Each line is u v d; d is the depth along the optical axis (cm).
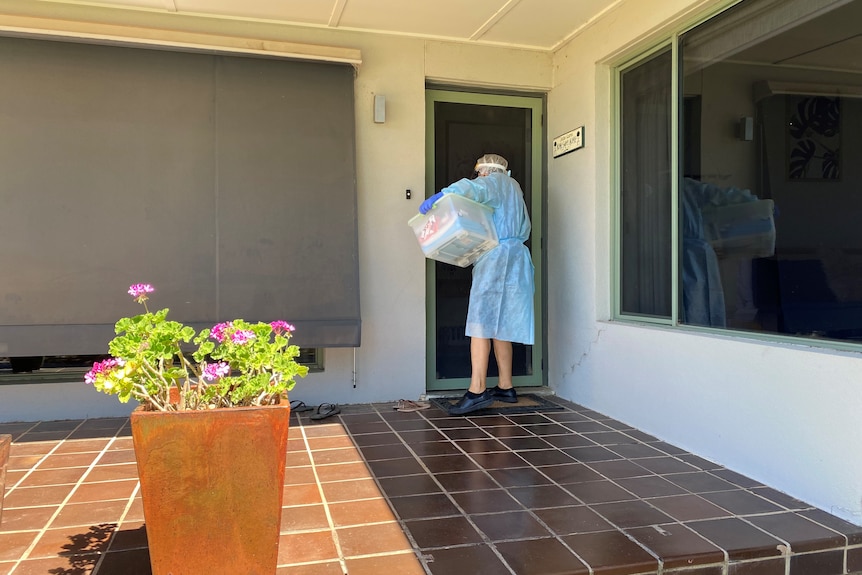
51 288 370
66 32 371
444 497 267
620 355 392
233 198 400
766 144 303
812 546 226
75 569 206
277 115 411
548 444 346
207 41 396
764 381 283
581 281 440
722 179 331
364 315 443
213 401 188
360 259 441
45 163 372
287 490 274
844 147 263
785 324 292
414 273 452
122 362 178
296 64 416
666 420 349
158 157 390
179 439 171
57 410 392
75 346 371
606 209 423
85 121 379
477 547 221
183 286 389
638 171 400
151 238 386
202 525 174
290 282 406
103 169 381
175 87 395
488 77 466
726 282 328
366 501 262
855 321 258
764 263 303
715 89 336
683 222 361
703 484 284
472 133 479
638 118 400
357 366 442
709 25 341
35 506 257
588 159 430
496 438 357
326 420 397
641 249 397
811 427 260
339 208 419
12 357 388
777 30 298
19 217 367
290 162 411
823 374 254
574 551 218
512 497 268
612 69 422
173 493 172
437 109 471
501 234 411
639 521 243
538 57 476
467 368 480
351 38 436
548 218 486
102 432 365
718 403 311
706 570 215
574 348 450
